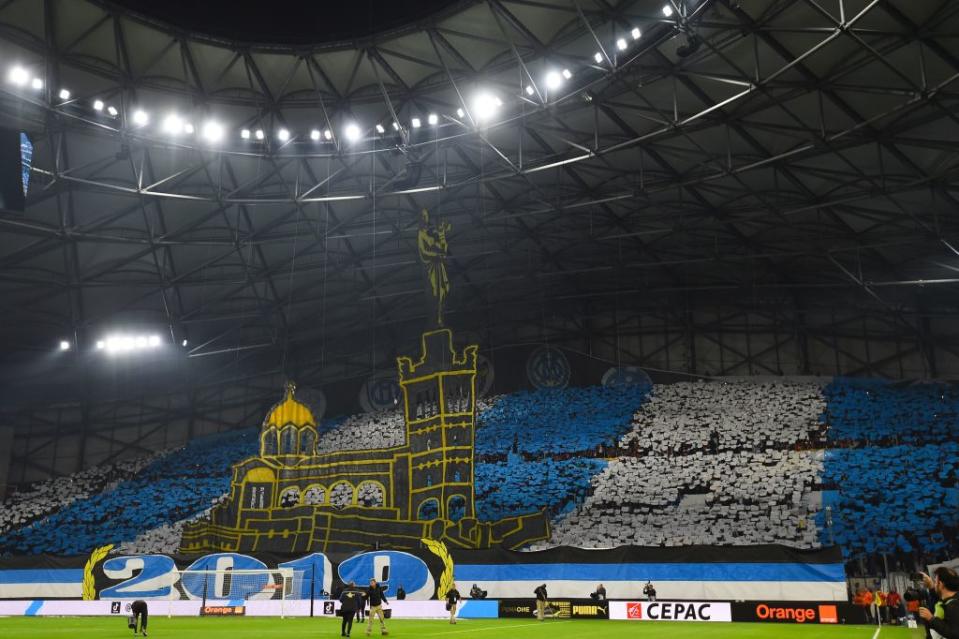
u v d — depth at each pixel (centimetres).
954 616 962
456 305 6544
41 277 5197
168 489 5947
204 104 4472
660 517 4550
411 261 5838
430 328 4069
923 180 4084
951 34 3241
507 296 6494
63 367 6456
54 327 5734
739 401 5731
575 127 4475
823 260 5600
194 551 4184
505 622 2934
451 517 4859
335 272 5844
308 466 4166
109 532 5478
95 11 3875
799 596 2908
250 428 6644
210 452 6425
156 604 3631
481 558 3391
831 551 2945
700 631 2377
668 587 3089
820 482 4628
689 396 5884
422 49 4222
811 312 6069
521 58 3997
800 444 5128
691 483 4866
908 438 5000
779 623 2870
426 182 4991
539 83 4284
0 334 5778
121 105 4375
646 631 2372
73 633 2381
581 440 5591
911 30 3344
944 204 4456
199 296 5775
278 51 4197
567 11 3856
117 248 5184
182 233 5119
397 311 6525
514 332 6519
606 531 4462
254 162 4822
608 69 3794
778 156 3947
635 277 6219
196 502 5659
